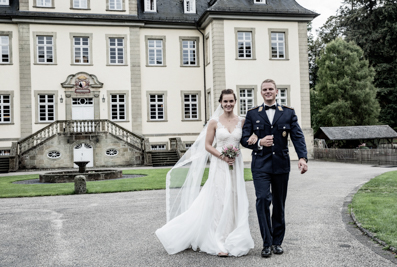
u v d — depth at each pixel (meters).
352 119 41.44
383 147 30.98
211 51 28.03
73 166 24.78
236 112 27.64
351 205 7.99
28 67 27.31
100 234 6.28
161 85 29.52
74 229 6.70
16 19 27.00
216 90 27.30
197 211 5.18
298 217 7.25
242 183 5.17
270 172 4.93
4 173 22.27
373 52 45.88
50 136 24.42
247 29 27.77
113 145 25.36
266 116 5.06
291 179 14.45
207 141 5.39
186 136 29.73
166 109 29.52
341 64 42.28
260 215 4.86
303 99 28.47
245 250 4.84
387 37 43.34
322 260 4.57
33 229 6.78
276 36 28.38
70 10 27.95
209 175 5.23
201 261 4.67
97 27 28.41
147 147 25.53
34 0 27.44
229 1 28.06
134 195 10.99
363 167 20.53
